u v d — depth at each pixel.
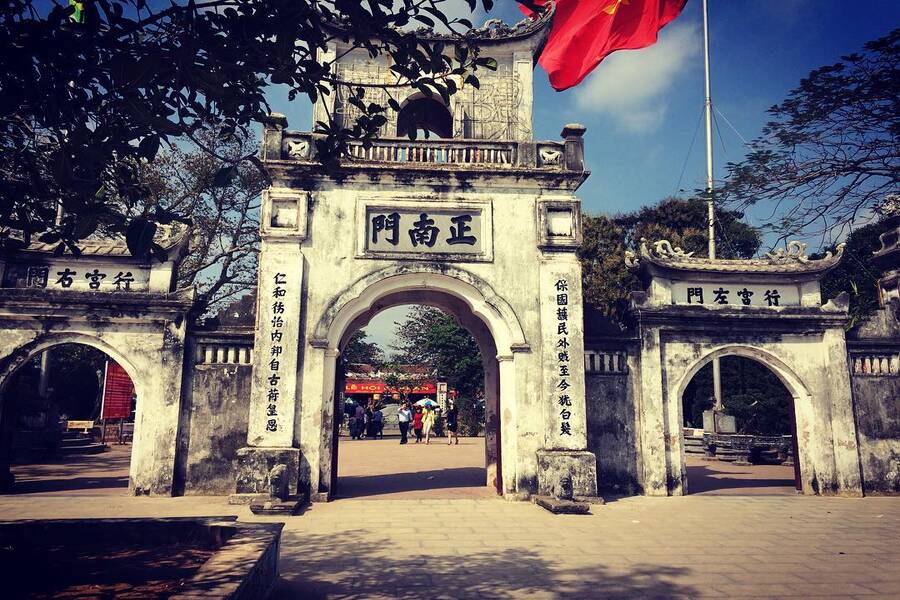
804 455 12.58
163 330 11.74
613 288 28.56
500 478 11.89
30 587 4.72
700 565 6.95
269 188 11.72
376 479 14.45
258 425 10.89
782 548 7.81
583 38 11.81
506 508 10.44
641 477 12.04
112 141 4.49
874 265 14.13
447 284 11.95
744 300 12.98
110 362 24.72
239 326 12.16
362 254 11.68
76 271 11.81
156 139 4.43
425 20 4.64
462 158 12.27
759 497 11.94
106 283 11.82
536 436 11.34
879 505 11.16
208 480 11.35
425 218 11.97
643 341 12.44
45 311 11.50
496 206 12.13
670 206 31.38
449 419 26.41
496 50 12.93
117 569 5.20
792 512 10.36
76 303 11.50
